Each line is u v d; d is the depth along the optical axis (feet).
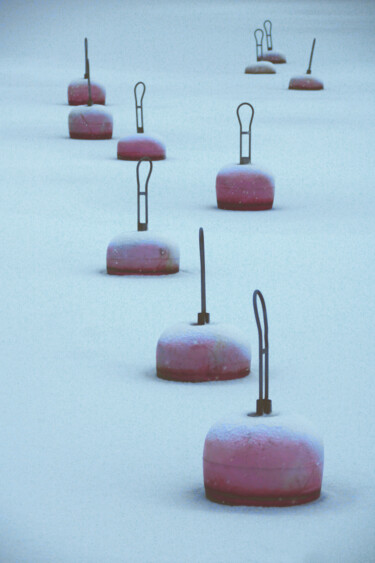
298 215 59.21
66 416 27.40
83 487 22.68
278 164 77.56
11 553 19.19
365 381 30.42
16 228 54.70
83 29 194.80
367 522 20.52
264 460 21.42
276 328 36.11
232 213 60.03
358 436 25.89
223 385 30.22
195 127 97.76
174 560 18.84
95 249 49.93
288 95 124.16
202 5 246.47
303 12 234.17
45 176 72.08
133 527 20.39
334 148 84.74
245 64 159.84
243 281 43.19
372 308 38.91
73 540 19.79
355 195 65.62
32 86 133.08
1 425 26.68
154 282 43.06
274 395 29.12
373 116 105.09
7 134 93.50
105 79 140.36
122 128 98.27
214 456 21.81
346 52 172.24
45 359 32.55
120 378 30.76
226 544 19.51
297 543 19.48
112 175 73.15
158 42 179.93
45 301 39.70
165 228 55.26
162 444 25.41
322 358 32.81
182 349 30.48
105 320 37.09
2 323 36.63
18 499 21.97
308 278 43.73
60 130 97.14
